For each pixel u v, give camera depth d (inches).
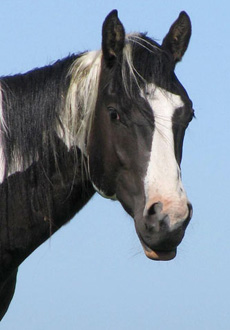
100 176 447.8
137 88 422.9
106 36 438.6
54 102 457.1
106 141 436.1
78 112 451.8
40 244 469.7
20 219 459.2
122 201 435.8
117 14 439.2
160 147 413.1
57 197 462.0
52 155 457.7
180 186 408.2
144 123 417.7
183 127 424.5
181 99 424.8
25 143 455.8
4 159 454.9
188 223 409.1
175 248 409.7
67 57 471.8
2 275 468.8
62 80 459.5
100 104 440.1
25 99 459.5
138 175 418.3
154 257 411.8
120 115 425.7
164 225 399.2
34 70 470.9
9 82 466.6
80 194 466.6
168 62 434.9
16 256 465.7
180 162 425.7
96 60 450.6
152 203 405.1
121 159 428.8
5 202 458.0
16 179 457.1
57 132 455.5
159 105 418.6
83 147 453.1
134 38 447.2
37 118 457.1
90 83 446.3
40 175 458.3
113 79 434.6
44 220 461.1
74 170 458.0
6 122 455.5
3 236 460.1
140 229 414.0
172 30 462.9
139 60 431.5
